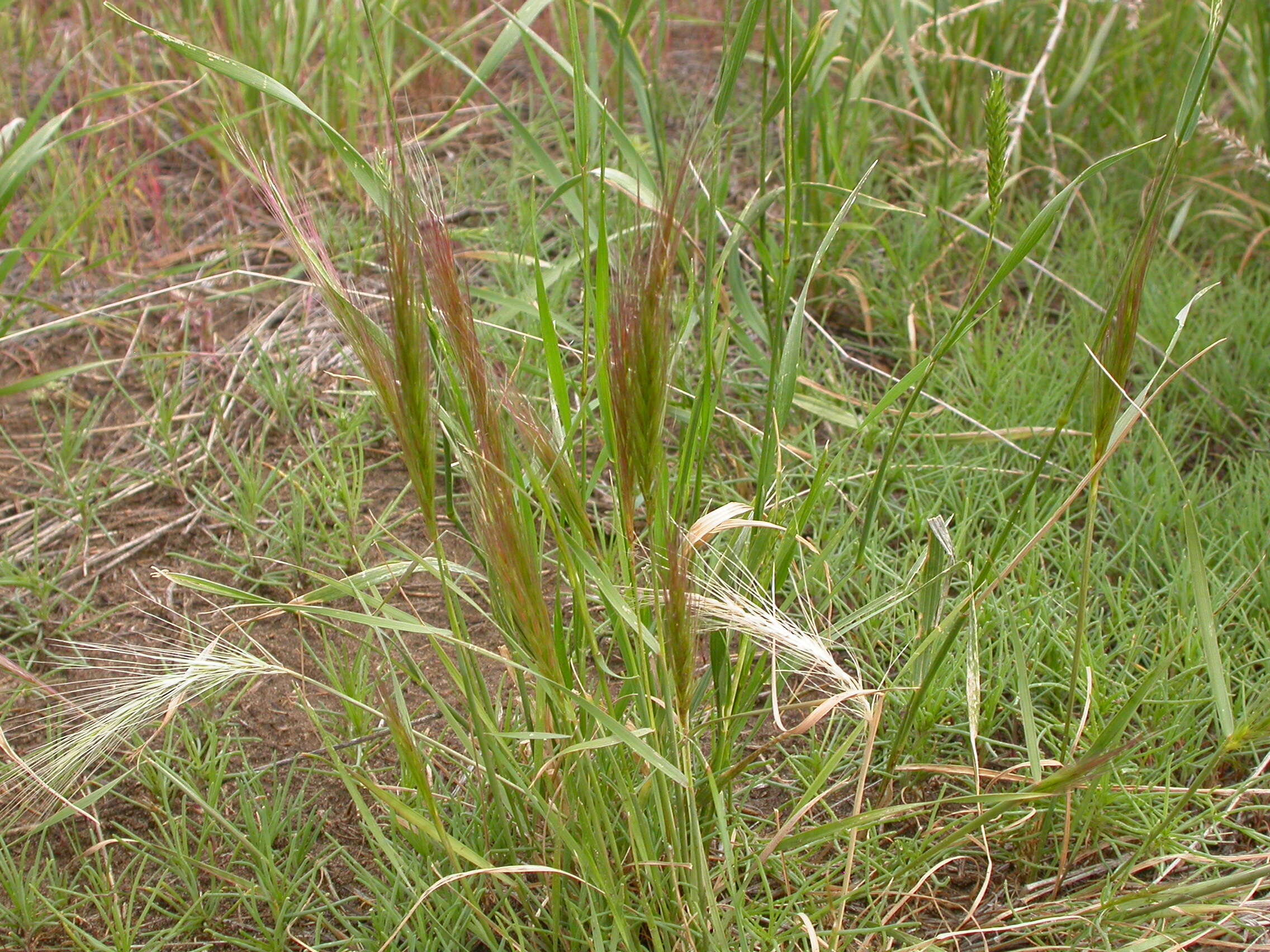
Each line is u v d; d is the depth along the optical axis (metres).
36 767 0.53
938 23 0.96
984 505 0.78
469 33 1.24
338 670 0.71
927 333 0.93
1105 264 0.96
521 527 0.48
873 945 0.57
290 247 0.99
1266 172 0.89
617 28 0.77
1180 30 1.08
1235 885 0.50
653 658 0.57
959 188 1.03
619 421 0.48
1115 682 0.66
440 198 0.50
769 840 0.61
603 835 0.54
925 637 0.57
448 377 0.52
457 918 0.57
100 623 0.73
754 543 0.56
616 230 0.76
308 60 1.16
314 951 0.57
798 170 0.79
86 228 0.99
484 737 0.55
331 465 0.83
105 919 0.58
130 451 0.84
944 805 0.64
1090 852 0.61
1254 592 0.72
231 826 0.60
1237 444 0.83
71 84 1.19
